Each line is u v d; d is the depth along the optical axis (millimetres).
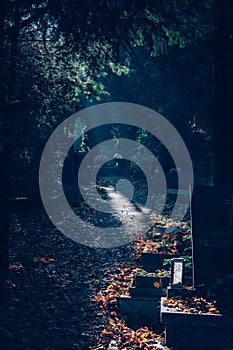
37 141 13000
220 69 10688
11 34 11641
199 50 24906
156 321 9398
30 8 11938
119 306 9953
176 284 9273
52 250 14969
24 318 9227
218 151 10773
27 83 11898
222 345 7812
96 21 10992
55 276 12188
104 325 9164
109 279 12070
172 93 27578
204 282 9438
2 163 11664
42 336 8484
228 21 10539
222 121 10703
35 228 17484
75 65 13094
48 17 11406
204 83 25312
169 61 26219
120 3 11195
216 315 7828
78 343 8266
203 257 9508
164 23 11836
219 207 9570
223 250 9492
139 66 30359
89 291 11156
